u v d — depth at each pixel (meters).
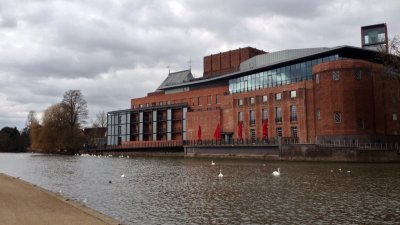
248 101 92.56
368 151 62.81
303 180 37.53
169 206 24.48
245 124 92.88
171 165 64.69
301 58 81.44
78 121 136.12
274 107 85.69
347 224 19.31
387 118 76.00
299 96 79.12
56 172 52.50
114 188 33.69
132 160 85.94
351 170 47.94
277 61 93.00
